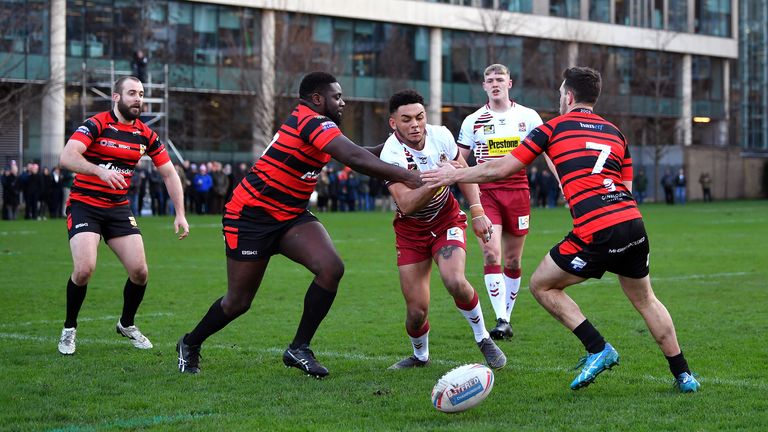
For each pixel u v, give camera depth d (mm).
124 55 133125
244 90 139000
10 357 25438
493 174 20562
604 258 20125
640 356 25047
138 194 105250
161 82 133250
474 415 18969
